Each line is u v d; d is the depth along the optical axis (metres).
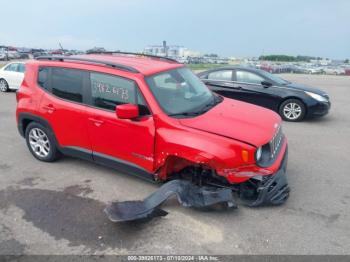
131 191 4.76
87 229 3.90
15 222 4.04
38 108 5.38
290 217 4.11
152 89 4.43
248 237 3.73
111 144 4.73
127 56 5.80
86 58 5.27
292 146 6.77
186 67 5.56
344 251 3.52
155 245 3.62
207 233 3.80
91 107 4.85
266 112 5.00
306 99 8.62
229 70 9.48
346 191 4.81
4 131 7.62
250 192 4.24
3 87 14.02
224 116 4.52
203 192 4.20
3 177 5.21
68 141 5.21
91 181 5.06
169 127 4.20
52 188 4.86
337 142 7.06
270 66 35.72
